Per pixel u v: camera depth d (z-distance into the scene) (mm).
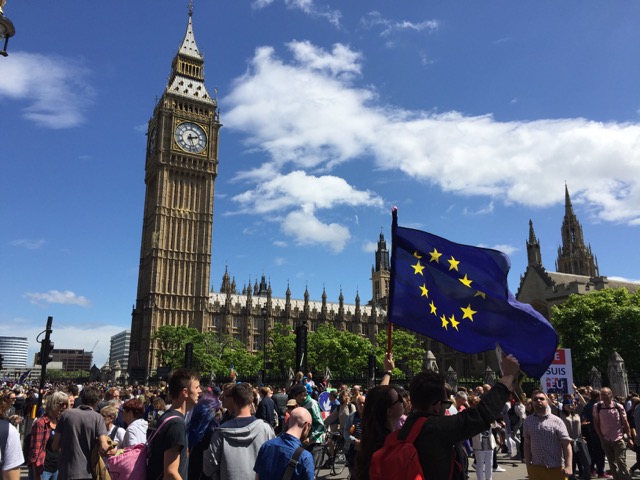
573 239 149125
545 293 92500
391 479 4777
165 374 71750
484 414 5004
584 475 17031
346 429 13555
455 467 5566
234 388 8398
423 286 8547
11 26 12828
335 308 168625
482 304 8070
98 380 132750
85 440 9875
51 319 24516
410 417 5371
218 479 7832
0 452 8258
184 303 126750
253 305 146625
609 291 69938
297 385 14734
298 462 6926
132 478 6906
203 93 141375
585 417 19703
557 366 26438
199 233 132625
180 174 133750
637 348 63094
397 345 118812
